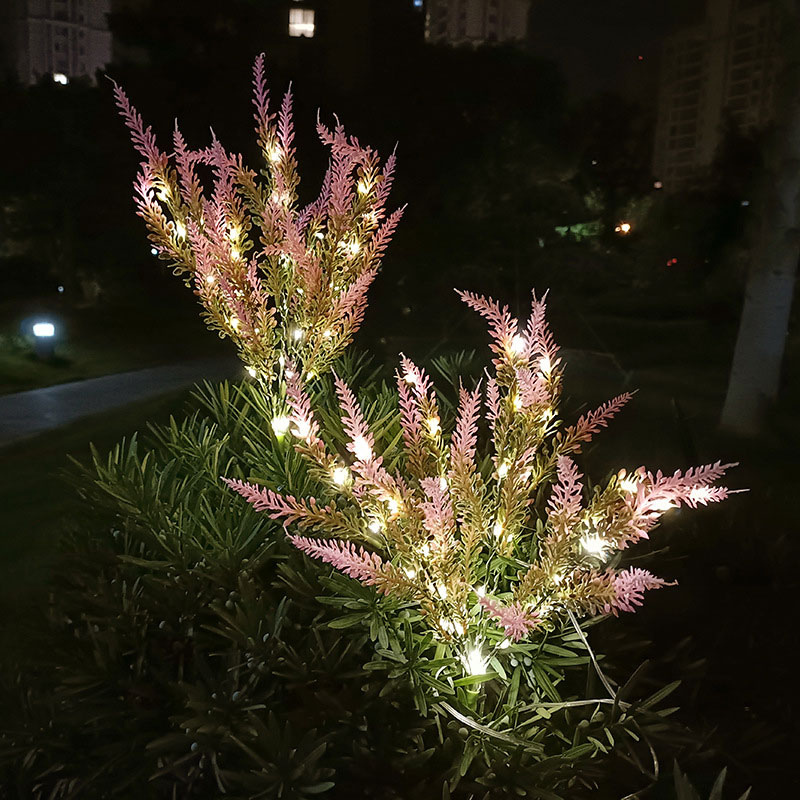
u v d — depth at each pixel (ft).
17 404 47.19
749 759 8.61
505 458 7.95
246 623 7.75
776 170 28.68
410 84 74.54
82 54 447.01
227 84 80.89
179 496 9.95
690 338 61.26
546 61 81.71
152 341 77.66
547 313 52.42
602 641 8.63
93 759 8.22
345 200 10.37
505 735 7.05
